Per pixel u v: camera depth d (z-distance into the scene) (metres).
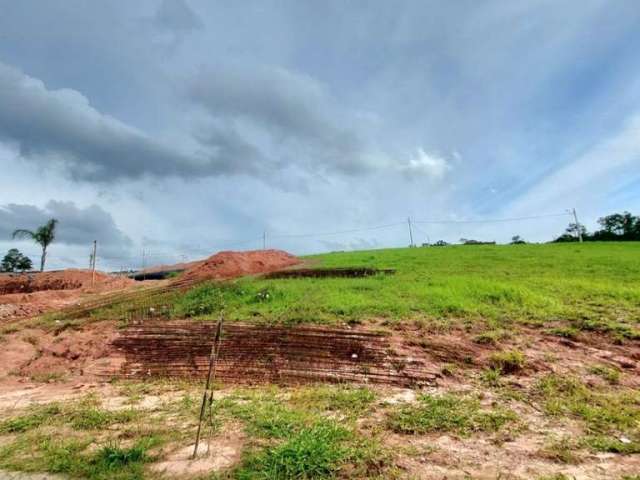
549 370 7.23
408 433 4.90
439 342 8.72
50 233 36.84
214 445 4.54
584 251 25.33
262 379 7.46
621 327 9.09
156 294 16.73
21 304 16.81
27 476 3.97
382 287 14.09
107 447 4.35
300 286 14.73
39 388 7.55
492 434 4.87
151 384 7.41
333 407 5.81
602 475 3.86
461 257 24.38
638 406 5.64
